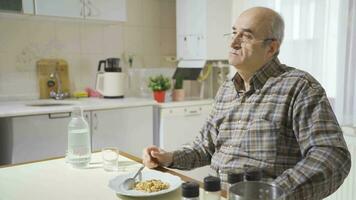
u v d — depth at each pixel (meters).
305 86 1.17
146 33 3.36
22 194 1.00
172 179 1.10
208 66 3.21
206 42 2.98
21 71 2.75
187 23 3.14
